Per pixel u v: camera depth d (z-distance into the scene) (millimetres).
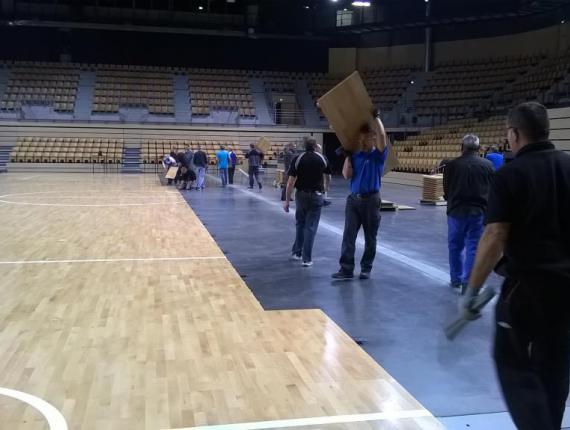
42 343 4371
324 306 5426
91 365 3939
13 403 3340
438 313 5223
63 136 27922
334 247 8453
